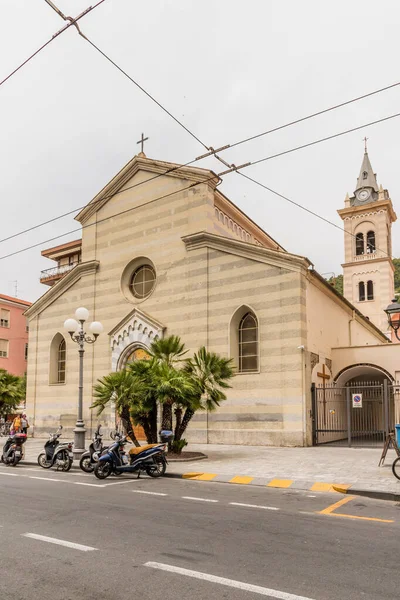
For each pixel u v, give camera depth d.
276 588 5.61
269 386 22.62
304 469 15.26
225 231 28.77
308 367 22.55
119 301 28.45
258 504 10.58
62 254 44.50
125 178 29.23
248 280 23.89
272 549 7.11
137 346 27.34
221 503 10.67
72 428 29.23
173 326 26.00
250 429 22.83
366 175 63.94
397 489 11.76
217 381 19.38
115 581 5.83
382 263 60.28
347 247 62.94
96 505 10.34
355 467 15.49
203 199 26.05
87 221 30.83
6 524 8.57
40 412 31.00
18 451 18.22
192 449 21.20
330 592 5.50
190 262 25.88
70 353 30.19
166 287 26.59
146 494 11.84
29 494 11.77
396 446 13.44
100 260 29.72
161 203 27.55
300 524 8.68
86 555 6.79
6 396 37.00
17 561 6.55
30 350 32.31
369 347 26.34
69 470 16.58
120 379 18.36
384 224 61.22
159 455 15.05
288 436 21.91
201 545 7.29
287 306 22.72
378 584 5.74
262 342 23.09
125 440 15.14
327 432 24.42
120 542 7.43
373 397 30.56
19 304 54.47
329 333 26.92
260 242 34.12
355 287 61.31
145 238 27.91
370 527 8.48
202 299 25.16
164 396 17.69
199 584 5.73
